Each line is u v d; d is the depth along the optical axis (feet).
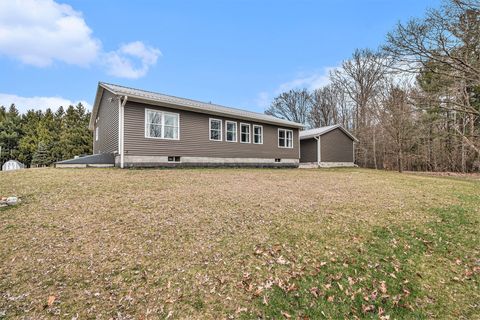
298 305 9.19
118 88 38.78
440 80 34.45
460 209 20.35
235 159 49.52
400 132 60.70
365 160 85.92
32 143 104.94
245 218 16.62
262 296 9.50
